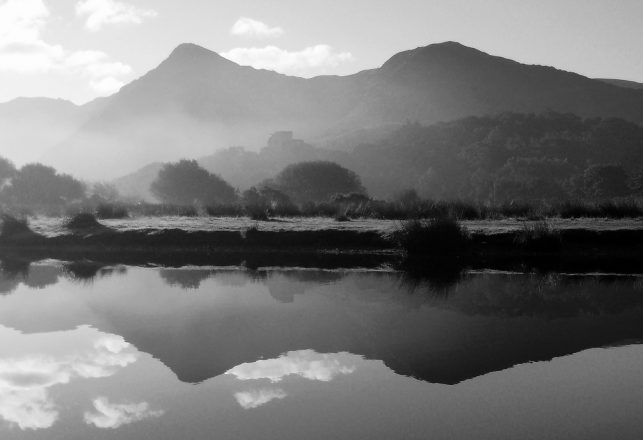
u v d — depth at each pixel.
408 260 20.12
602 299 13.41
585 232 21.77
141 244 23.48
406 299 13.40
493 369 8.39
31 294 14.09
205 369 8.45
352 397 7.36
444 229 21.22
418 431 6.39
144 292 14.34
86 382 7.92
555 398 7.30
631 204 27.61
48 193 64.62
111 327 10.80
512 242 21.33
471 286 15.22
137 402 7.23
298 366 8.54
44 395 7.48
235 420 6.68
